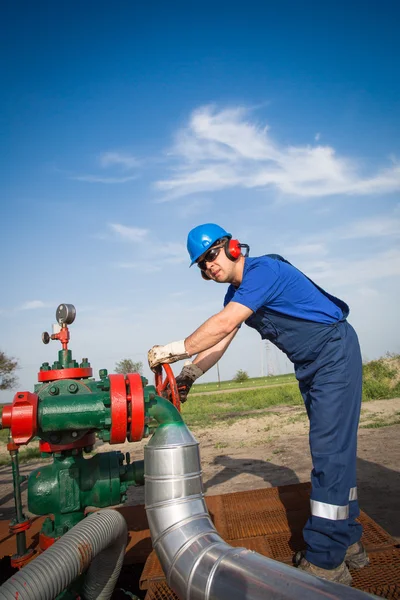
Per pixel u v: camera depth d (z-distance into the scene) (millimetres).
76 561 1738
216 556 1491
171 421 1910
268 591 1268
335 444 2271
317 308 2404
